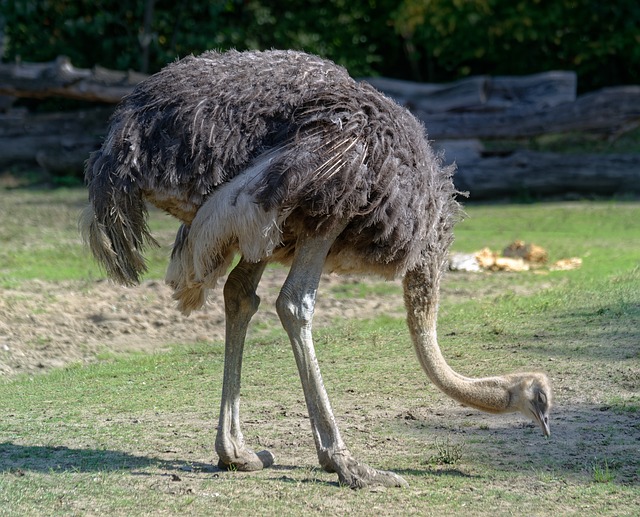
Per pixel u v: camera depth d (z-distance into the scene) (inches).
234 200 364.2
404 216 383.6
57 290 839.7
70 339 695.1
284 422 483.2
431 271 409.7
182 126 371.6
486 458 417.1
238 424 409.1
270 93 378.9
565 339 619.5
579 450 425.4
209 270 375.9
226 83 379.6
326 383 555.2
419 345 408.8
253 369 595.5
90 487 381.1
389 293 837.2
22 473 399.2
